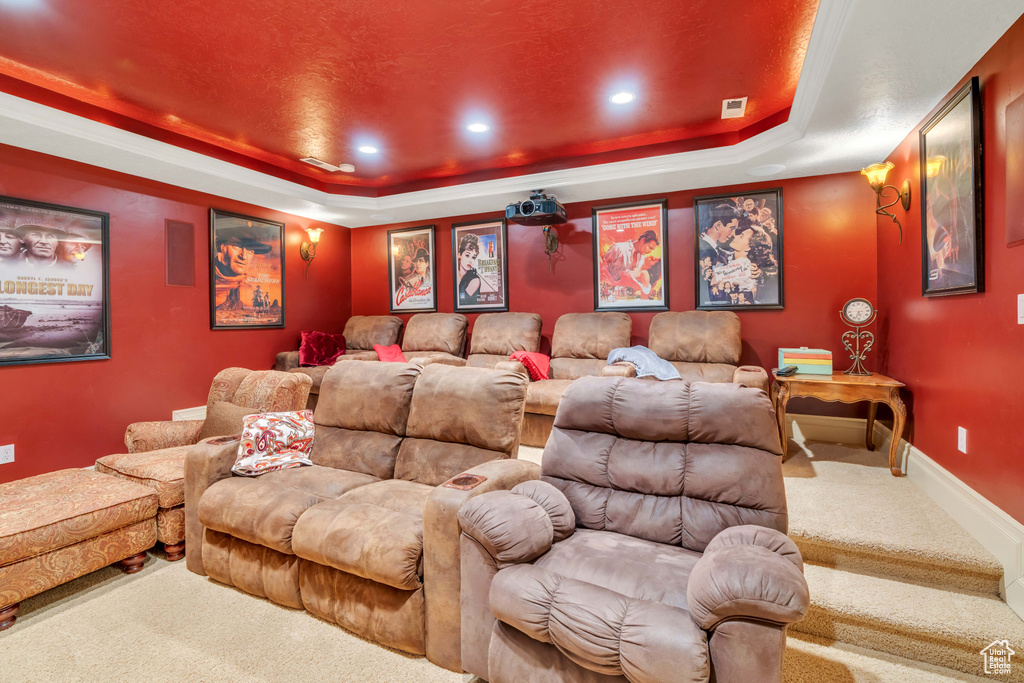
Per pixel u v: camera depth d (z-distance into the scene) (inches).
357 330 218.8
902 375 124.6
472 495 66.4
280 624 76.8
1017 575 69.7
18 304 125.6
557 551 62.4
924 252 105.7
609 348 171.6
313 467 95.6
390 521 70.8
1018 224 71.4
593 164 167.5
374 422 96.6
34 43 98.0
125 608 81.2
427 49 102.1
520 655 55.9
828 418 152.6
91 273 139.7
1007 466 75.0
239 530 80.5
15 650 71.1
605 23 93.8
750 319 166.9
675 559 59.6
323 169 181.3
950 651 66.4
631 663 45.9
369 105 128.5
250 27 93.4
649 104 130.0
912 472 110.7
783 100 128.6
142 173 148.8
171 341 161.0
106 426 143.3
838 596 74.4
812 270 158.6
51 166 131.9
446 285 219.3
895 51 82.4
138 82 114.3
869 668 66.6
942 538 81.2
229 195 175.8
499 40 99.0
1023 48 70.9
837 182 154.8
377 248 233.8
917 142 114.7
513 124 142.3
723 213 169.0
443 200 186.9
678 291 177.8
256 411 107.1
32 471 128.3
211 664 67.8
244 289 186.4
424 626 67.8
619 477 70.4
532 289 202.8
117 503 88.0
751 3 88.0
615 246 186.9
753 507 62.2
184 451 111.0
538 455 146.0
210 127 141.1
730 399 67.6
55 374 132.8
